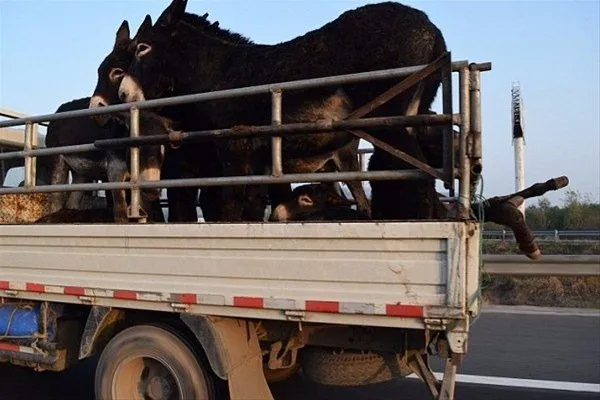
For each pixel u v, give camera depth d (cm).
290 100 567
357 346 452
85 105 809
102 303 491
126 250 475
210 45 664
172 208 760
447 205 539
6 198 727
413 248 376
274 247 414
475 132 396
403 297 378
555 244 1856
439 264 370
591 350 812
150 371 493
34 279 529
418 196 470
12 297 553
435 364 754
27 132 580
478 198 416
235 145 604
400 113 517
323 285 400
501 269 1190
